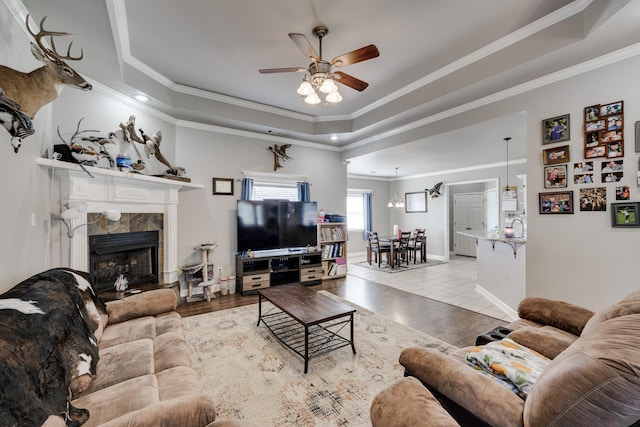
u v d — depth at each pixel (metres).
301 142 5.59
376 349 2.68
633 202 2.46
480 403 1.13
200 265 4.20
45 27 2.26
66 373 1.31
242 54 3.12
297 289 3.25
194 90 3.94
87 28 2.30
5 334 1.12
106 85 3.19
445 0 2.33
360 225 9.27
